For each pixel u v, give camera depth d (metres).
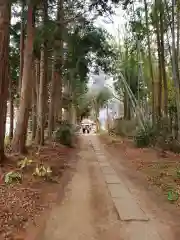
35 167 10.34
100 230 5.70
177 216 6.53
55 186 8.94
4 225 5.60
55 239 5.28
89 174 11.59
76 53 17.91
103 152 20.16
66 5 15.02
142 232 5.61
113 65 24.66
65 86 30.84
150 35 19.92
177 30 15.03
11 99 21.52
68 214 6.59
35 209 6.69
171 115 18.94
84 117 78.94
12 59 19.45
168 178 10.16
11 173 8.39
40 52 16.94
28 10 12.39
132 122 29.06
